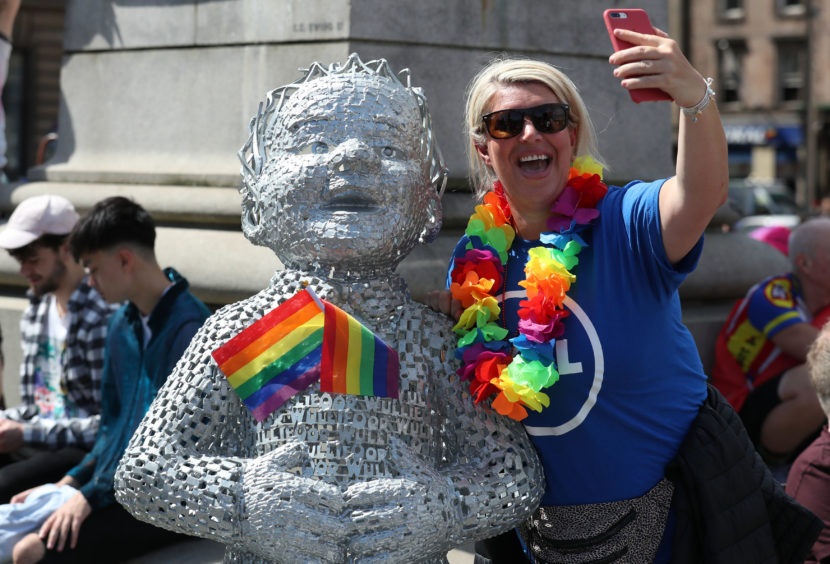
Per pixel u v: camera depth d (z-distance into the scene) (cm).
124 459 201
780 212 1766
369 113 204
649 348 216
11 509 325
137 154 445
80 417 383
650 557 225
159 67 438
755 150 3331
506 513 201
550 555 230
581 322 216
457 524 196
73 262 392
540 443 221
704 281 440
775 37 3272
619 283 216
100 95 462
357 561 189
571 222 218
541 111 219
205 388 203
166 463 197
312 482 190
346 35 370
